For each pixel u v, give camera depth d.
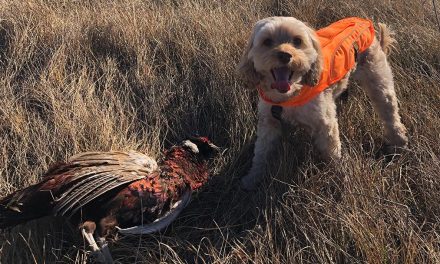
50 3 1.40
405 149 0.94
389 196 0.81
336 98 1.02
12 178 0.88
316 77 0.85
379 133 1.03
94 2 1.44
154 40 1.26
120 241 0.78
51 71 1.12
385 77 1.00
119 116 1.03
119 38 1.25
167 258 0.75
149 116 1.05
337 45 0.92
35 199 0.74
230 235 0.80
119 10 1.38
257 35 0.85
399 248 0.72
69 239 0.79
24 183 0.87
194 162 0.85
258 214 0.83
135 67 1.17
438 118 0.98
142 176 0.78
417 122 1.00
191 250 0.77
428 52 1.17
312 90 0.85
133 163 0.79
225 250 0.77
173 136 1.03
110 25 1.28
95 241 0.74
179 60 1.21
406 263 0.68
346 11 1.36
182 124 1.06
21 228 0.78
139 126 1.03
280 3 1.43
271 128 0.93
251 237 0.77
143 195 0.76
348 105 1.06
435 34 1.21
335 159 0.89
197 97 1.11
